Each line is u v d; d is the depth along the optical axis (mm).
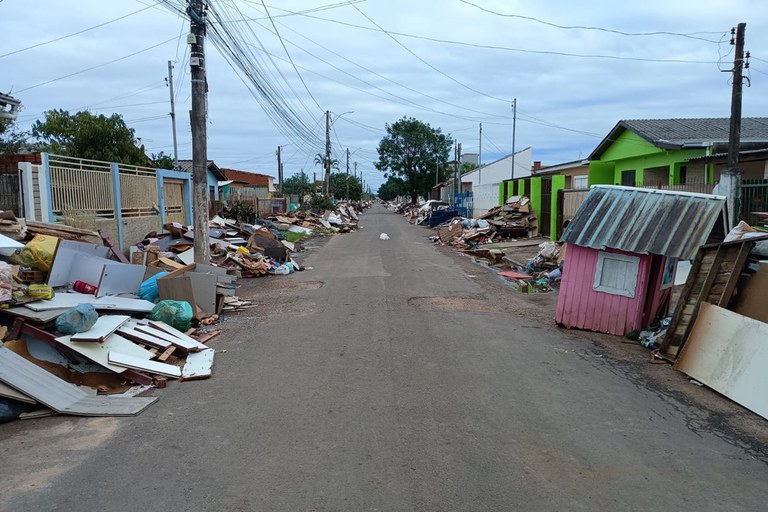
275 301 11750
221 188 38719
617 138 24984
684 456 4531
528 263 16812
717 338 6418
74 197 14609
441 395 5930
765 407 5367
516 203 26062
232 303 11188
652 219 8383
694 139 20266
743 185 13516
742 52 13430
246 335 8789
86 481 4133
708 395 6012
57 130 26656
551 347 7992
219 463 4406
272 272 16125
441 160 80562
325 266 17781
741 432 5031
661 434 4969
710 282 7086
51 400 5500
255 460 4449
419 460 4422
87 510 3736
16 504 3814
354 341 8195
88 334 6676
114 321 7457
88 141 23688
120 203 16812
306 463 4387
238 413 5484
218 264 15422
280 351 7762
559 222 22219
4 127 19469
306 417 5340
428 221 41594
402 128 79875
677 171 20484
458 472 4227
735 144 13641
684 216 8039
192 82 12398
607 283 8836
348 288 13117
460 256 20594
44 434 5027
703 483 4086
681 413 5477
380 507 3734
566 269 9242
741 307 6859
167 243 17094
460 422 5199
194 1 12031
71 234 10961
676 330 7344
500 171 55875
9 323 6938
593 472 4242
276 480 4117
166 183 21469
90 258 9539
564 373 6758
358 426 5105
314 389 6145
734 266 6871
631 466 4348
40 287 7727
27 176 12789
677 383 6414
